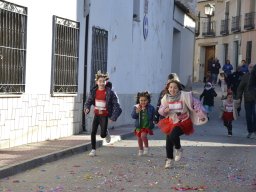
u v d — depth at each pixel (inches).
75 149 513.0
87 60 648.4
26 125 517.7
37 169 426.0
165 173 425.7
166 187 370.9
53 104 570.3
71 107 611.8
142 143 521.3
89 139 582.2
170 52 1151.6
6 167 393.4
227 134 763.4
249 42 1836.9
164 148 579.5
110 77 733.3
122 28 777.6
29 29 515.8
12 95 486.0
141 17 869.2
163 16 1052.5
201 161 491.2
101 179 394.6
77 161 473.4
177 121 448.1
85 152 531.2
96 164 461.4
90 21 654.5
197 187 372.8
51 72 563.8
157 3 989.8
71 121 613.0
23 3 502.0
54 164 452.1
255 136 719.7
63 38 588.7
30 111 523.8
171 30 1151.0
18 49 495.8
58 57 578.2
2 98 474.3
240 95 727.1
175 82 448.5
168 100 449.4
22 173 407.2
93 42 668.1
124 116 796.0
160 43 1034.7
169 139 447.5
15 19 489.7
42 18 541.6
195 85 1861.5
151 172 428.8
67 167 440.8
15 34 490.0
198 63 2271.2
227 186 380.5
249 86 713.0
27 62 513.3
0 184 365.7
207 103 1009.5
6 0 471.8
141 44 880.3
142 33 881.5
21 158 435.2
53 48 564.7
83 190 355.9
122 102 784.9
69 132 609.6
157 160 492.4
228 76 1243.2
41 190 350.9
